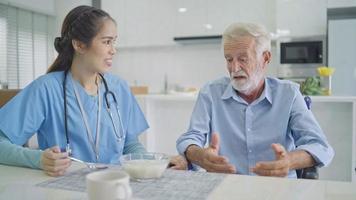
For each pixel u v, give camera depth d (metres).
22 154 1.09
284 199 0.79
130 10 5.16
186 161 1.34
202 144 1.53
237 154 1.54
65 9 5.08
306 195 0.81
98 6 5.32
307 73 4.53
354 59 4.19
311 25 4.41
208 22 4.83
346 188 0.87
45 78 1.38
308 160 1.26
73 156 1.35
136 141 1.55
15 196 0.82
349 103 2.66
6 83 4.29
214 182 0.92
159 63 5.39
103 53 1.35
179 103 3.29
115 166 1.10
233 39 1.45
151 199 0.79
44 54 5.00
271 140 1.50
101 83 1.47
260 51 1.46
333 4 4.30
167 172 1.03
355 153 2.59
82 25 1.32
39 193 0.84
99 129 1.39
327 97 2.62
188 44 5.20
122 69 5.57
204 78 5.19
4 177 0.98
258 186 0.88
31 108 1.31
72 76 1.41
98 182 0.68
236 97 1.55
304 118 1.47
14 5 4.43
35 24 4.85
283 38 4.57
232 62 1.46
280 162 1.12
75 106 1.37
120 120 1.47
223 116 1.58
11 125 1.26
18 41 4.61
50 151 1.03
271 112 1.52
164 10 5.00
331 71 3.00
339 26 4.22
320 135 1.40
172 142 3.33
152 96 3.24
